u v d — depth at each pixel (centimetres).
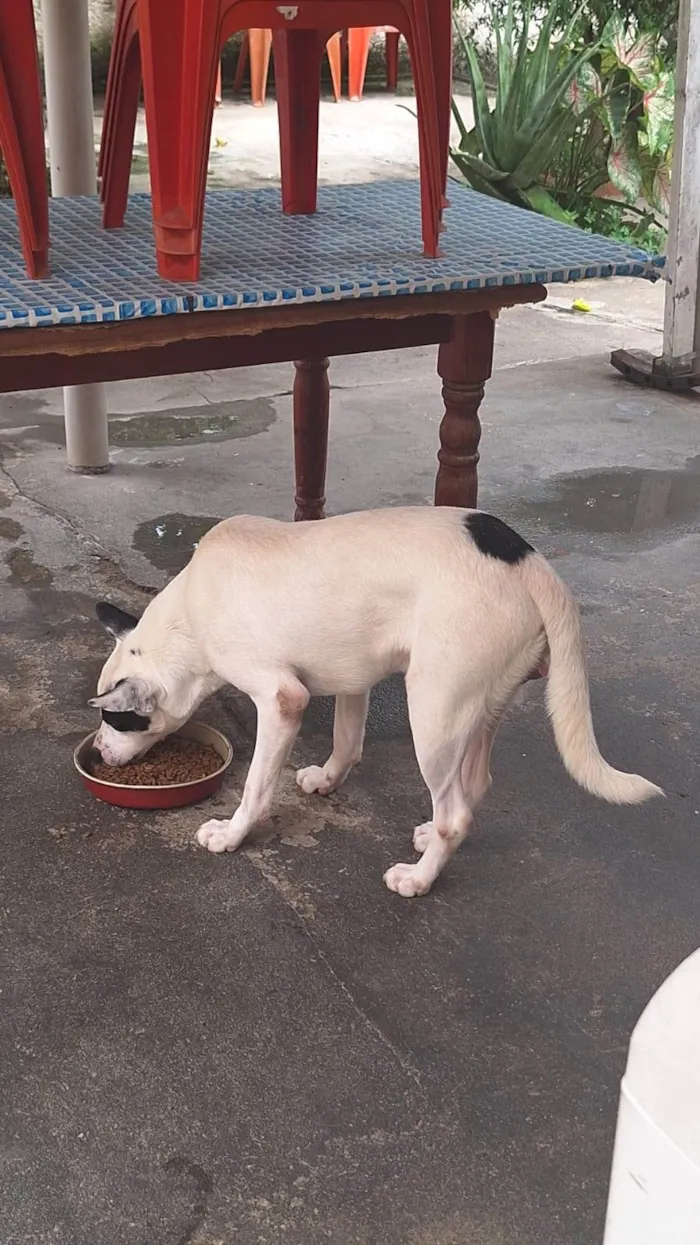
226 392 531
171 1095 200
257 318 255
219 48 243
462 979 226
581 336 619
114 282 257
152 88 243
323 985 224
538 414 516
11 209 317
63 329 241
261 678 243
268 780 251
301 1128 195
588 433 497
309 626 236
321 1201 183
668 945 236
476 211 335
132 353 255
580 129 770
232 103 1056
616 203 750
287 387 539
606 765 225
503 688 230
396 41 1104
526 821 271
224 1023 215
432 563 227
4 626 344
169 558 383
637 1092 92
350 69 1055
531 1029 216
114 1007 217
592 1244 178
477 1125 197
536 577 226
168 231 255
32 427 487
